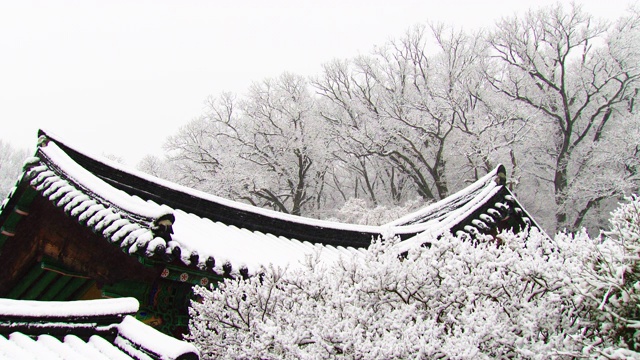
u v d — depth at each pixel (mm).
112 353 4250
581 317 4688
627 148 26906
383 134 32781
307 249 9648
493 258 5027
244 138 36031
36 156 8305
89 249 7266
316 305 5109
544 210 30125
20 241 8586
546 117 31703
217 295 5559
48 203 8102
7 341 4027
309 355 4215
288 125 35156
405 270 4965
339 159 36281
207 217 9289
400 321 4527
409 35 35094
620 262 4414
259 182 31766
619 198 28578
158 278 6414
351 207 26125
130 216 6512
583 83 30562
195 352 4102
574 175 29719
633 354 3855
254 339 5215
